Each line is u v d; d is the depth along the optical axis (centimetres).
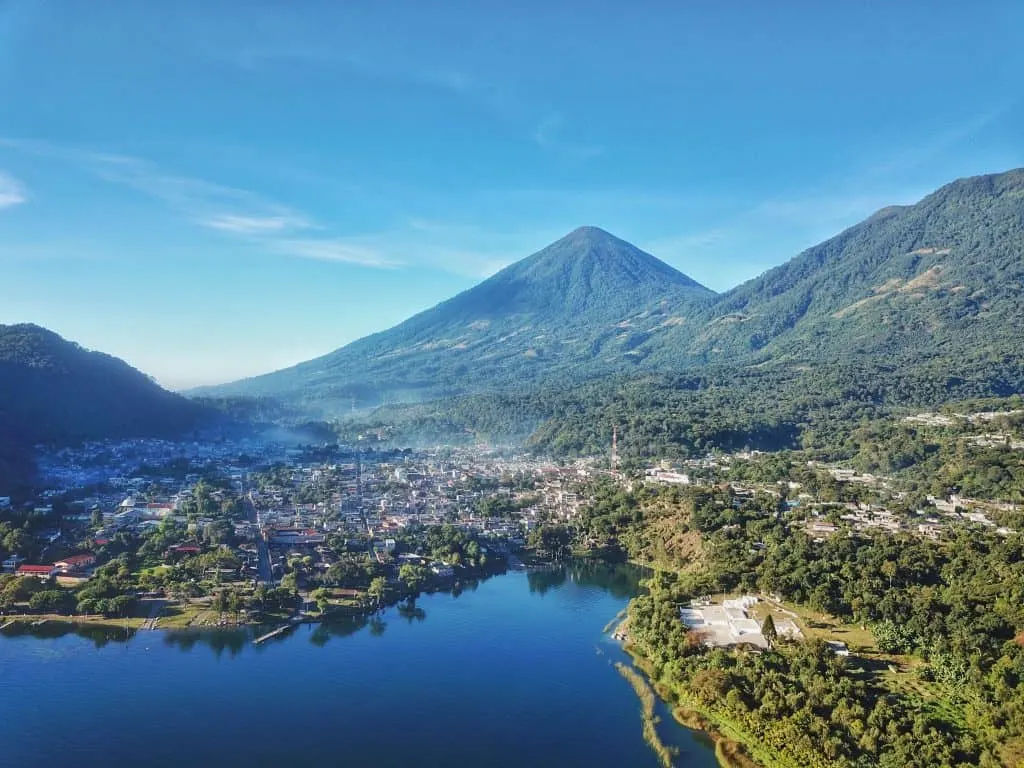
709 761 17600
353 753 18038
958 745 16088
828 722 17438
